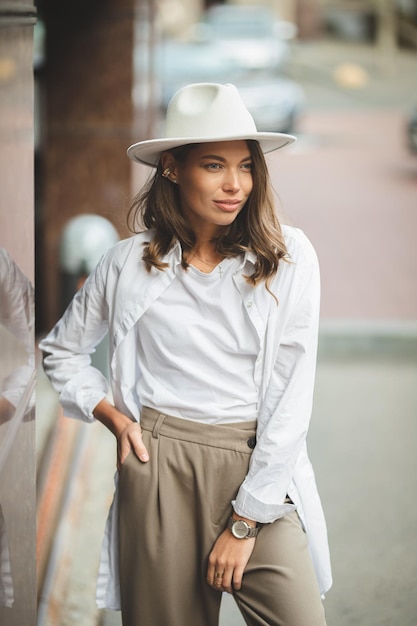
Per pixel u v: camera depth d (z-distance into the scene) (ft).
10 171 8.40
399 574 16.24
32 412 9.78
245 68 74.08
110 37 26.94
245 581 9.75
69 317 10.47
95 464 21.03
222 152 9.33
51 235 27.86
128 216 10.35
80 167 27.58
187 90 9.55
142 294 9.76
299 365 9.67
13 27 8.53
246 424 9.87
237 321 9.66
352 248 43.11
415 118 67.46
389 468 20.97
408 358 29.94
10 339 8.39
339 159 68.28
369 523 18.24
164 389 9.93
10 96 8.41
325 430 23.31
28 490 9.60
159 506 9.92
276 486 9.57
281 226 9.84
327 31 142.00
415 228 47.44
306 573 9.66
